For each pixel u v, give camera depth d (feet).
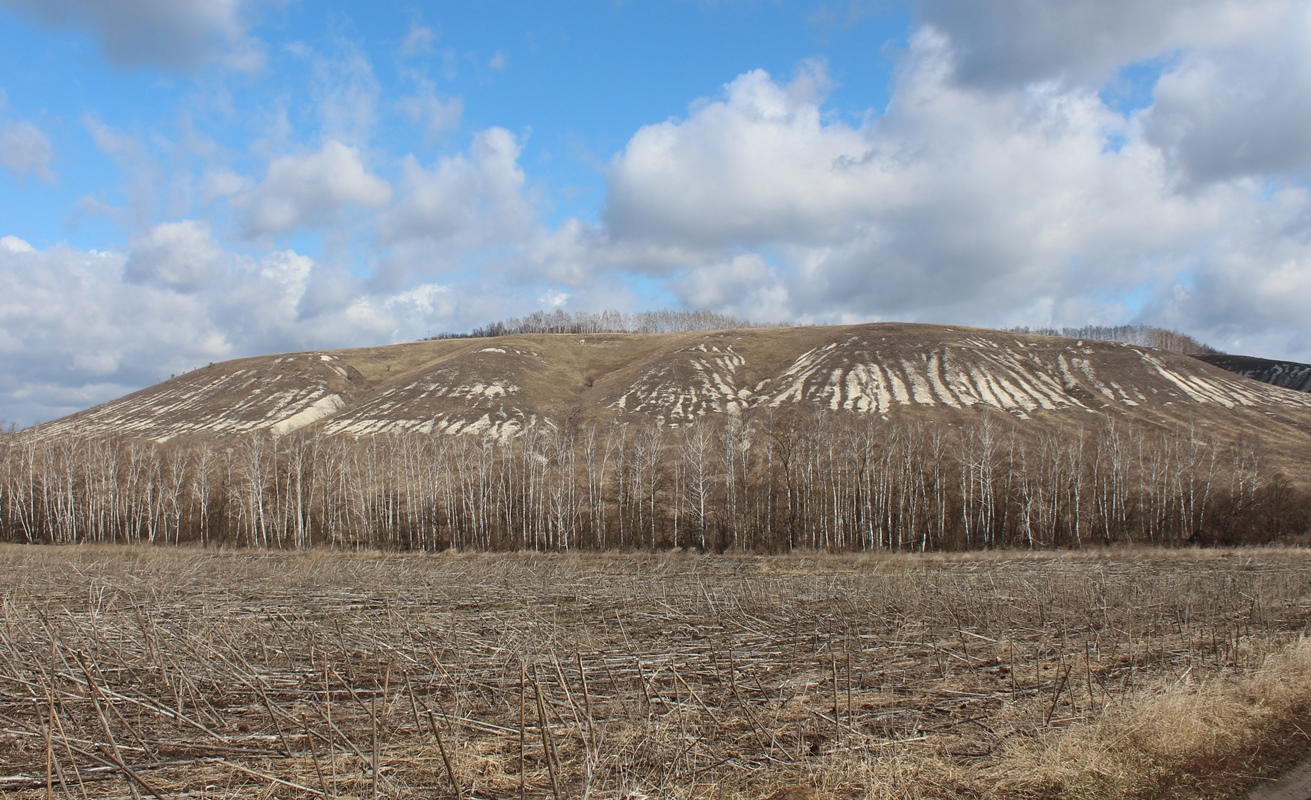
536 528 217.97
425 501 227.40
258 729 37.88
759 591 88.02
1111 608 73.00
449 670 47.80
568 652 53.42
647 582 103.86
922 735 36.24
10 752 35.12
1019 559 149.18
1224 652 52.54
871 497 217.36
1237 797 29.58
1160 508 204.74
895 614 70.79
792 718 39.37
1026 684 46.50
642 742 33.35
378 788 29.76
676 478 228.63
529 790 29.91
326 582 104.78
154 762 33.40
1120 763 32.14
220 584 102.89
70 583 98.27
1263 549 161.17
